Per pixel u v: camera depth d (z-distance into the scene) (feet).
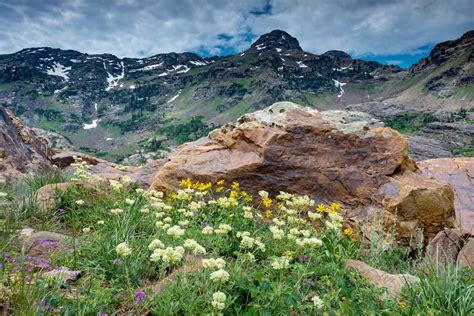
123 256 16.85
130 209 25.54
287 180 36.40
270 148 37.50
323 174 36.32
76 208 29.45
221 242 22.12
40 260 17.37
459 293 17.11
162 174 37.68
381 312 16.21
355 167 36.55
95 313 14.16
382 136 38.06
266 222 29.81
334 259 20.29
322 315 15.58
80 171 32.60
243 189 36.42
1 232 21.75
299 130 38.73
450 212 33.65
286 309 15.14
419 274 19.49
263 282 16.26
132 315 14.82
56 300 14.01
